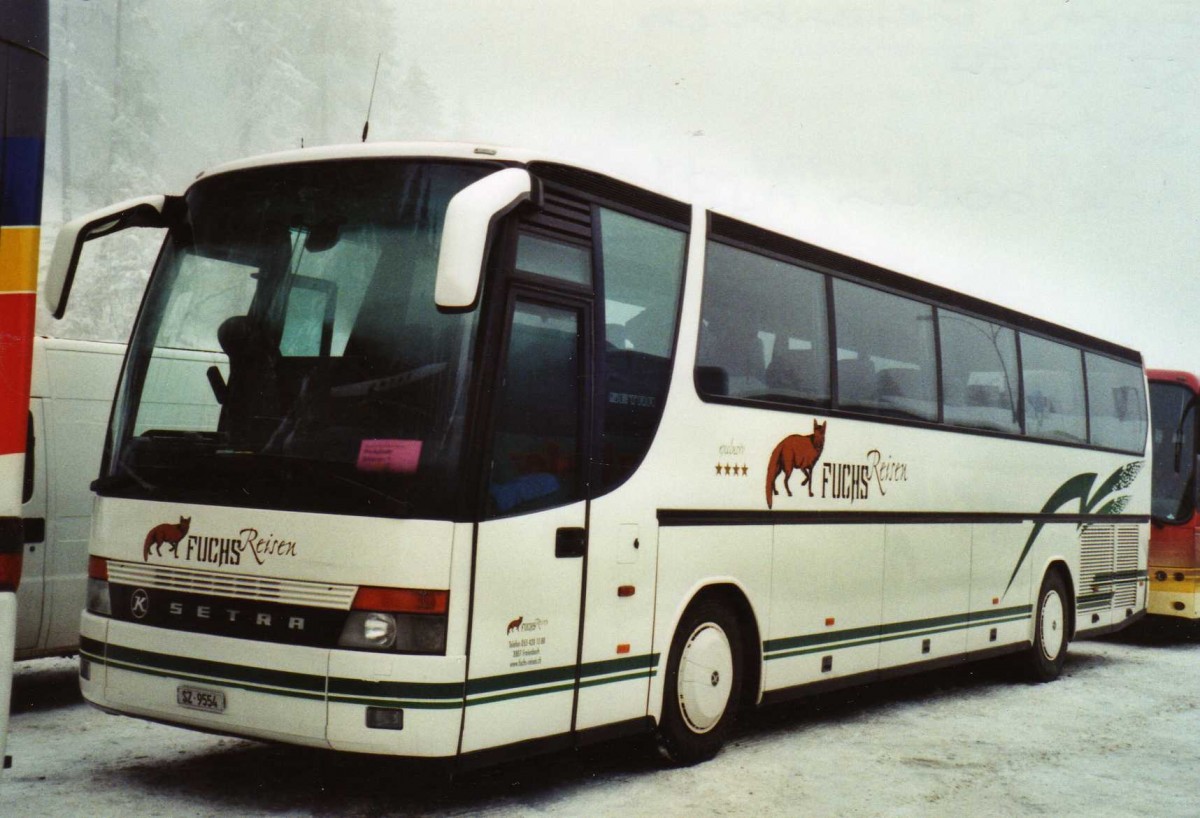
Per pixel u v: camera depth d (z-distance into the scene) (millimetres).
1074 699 11094
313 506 5820
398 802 6449
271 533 5871
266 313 6242
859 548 9141
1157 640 16266
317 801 6395
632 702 6910
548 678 6281
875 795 7133
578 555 6484
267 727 5789
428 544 5691
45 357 8812
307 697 5699
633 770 7410
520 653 6102
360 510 5734
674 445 7242
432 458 5777
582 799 6699
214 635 5949
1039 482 12062
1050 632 12266
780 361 8344
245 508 5961
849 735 8953
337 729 5645
